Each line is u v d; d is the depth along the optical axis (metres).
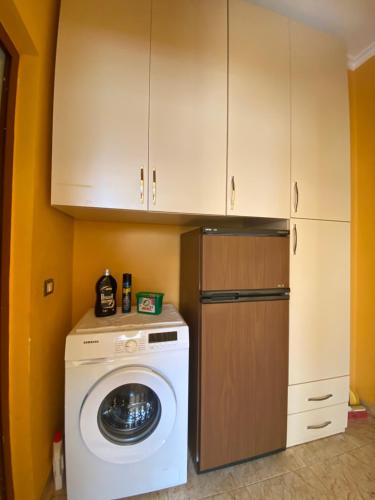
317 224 1.51
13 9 0.79
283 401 1.40
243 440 1.31
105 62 1.11
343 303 1.58
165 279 1.75
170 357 1.14
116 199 1.12
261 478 1.25
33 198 0.98
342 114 1.59
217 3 1.28
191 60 1.23
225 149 1.29
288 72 1.43
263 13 1.38
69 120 1.07
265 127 1.38
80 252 1.60
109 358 1.06
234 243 1.30
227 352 1.28
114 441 1.08
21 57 0.97
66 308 1.45
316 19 1.54
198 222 1.67
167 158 1.19
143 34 1.16
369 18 1.54
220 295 1.28
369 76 1.83
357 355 1.92
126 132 1.13
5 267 0.94
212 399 1.25
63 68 1.06
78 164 1.08
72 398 1.03
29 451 0.99
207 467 1.25
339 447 1.46
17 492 0.98
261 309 1.35
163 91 1.18
